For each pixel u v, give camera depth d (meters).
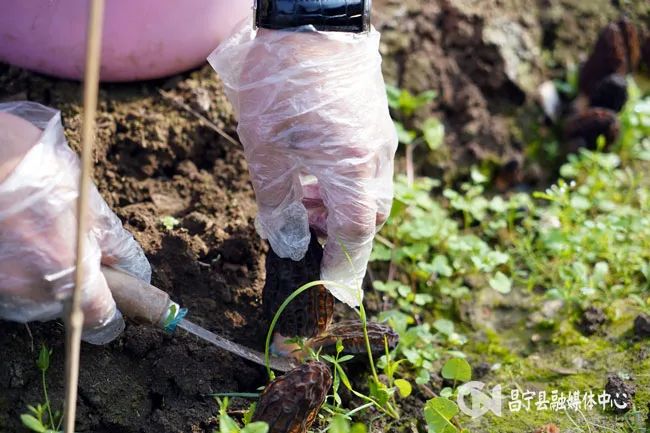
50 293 0.56
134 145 0.76
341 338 0.65
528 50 0.95
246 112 0.59
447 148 0.90
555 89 0.96
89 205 0.59
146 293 0.60
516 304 0.79
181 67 0.78
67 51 0.73
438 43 0.93
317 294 0.64
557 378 0.72
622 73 0.94
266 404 0.57
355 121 0.58
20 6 0.71
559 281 0.80
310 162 0.59
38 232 0.55
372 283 0.77
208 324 0.68
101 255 0.59
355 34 0.58
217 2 0.74
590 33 1.00
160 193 0.76
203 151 0.79
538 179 0.91
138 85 0.79
